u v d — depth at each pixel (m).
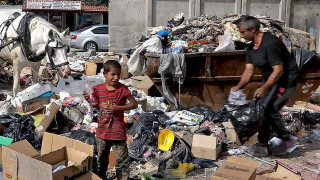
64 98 7.20
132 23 13.47
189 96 7.80
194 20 10.12
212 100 7.83
